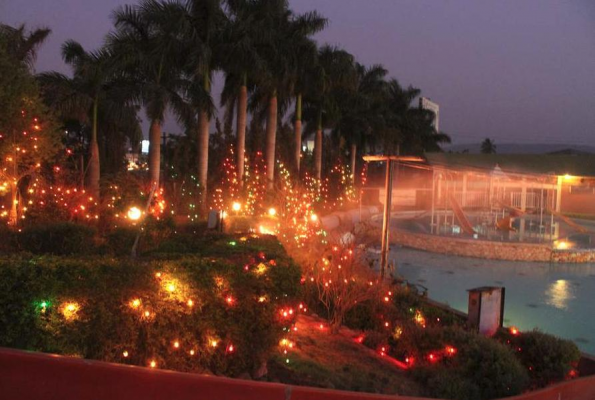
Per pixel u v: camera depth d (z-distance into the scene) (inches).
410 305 423.2
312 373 249.0
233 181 835.4
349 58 1101.7
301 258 414.0
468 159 1889.8
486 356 283.7
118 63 694.5
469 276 715.4
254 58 834.8
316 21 987.9
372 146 1590.8
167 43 725.9
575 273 757.3
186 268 204.2
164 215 418.6
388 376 278.2
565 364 308.7
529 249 848.3
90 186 623.5
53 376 129.7
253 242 309.6
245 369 220.5
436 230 1038.4
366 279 409.4
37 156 480.7
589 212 1651.1
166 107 700.0
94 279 180.1
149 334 191.2
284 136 1229.1
